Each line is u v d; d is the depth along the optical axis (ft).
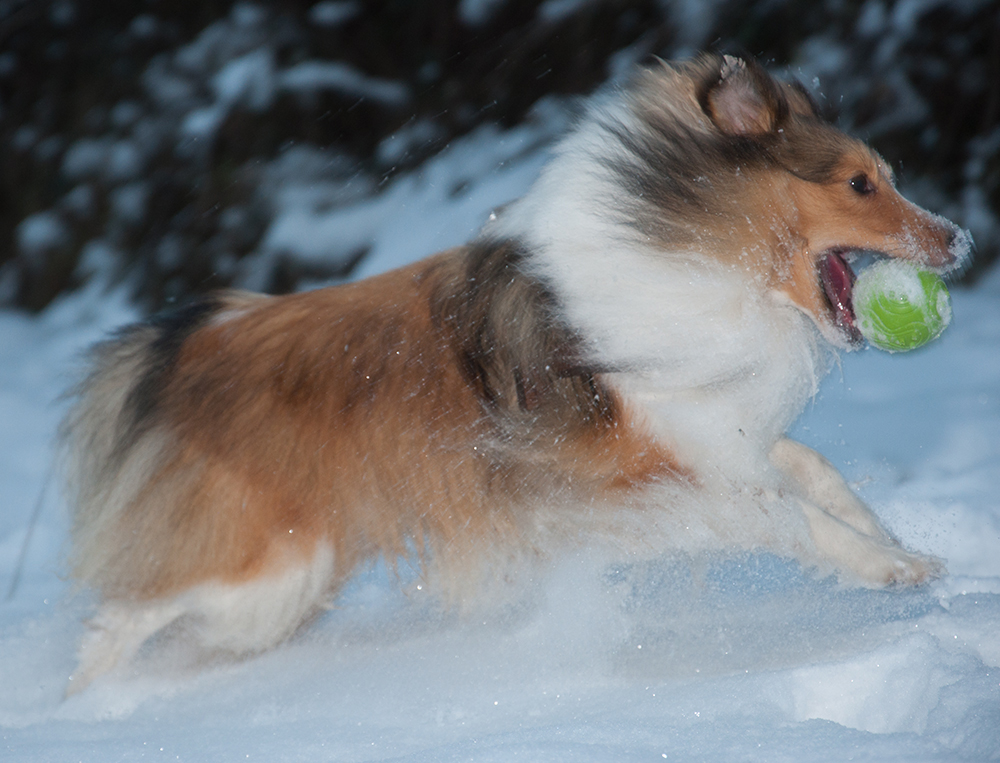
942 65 52.54
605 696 16.97
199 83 58.59
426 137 53.62
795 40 51.83
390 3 57.41
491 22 55.67
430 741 15.55
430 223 48.55
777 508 18.94
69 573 20.33
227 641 19.36
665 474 18.94
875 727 15.71
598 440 18.79
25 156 64.85
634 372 18.47
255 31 57.88
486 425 19.12
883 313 18.08
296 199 54.85
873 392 37.24
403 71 57.16
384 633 20.67
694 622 19.72
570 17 52.65
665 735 14.37
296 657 20.02
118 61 63.21
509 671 18.60
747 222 18.26
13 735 17.01
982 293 50.44
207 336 20.39
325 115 56.44
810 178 18.35
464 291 19.49
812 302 18.72
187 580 19.19
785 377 19.06
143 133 59.11
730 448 18.85
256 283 52.90
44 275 62.18
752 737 13.99
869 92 51.85
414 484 19.30
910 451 30.32
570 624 19.93
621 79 19.65
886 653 16.31
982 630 17.47
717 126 18.42
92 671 19.31
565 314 18.51
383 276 20.54
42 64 65.21
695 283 18.12
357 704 17.62
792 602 20.10
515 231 19.15
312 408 19.20
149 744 15.72
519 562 19.72
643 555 19.65
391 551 19.51
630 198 18.20
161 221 57.77
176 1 62.49
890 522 23.97
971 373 38.29
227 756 14.98
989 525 23.56
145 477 19.63
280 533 19.04
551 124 49.93
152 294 56.95
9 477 34.42
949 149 53.36
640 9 52.70
